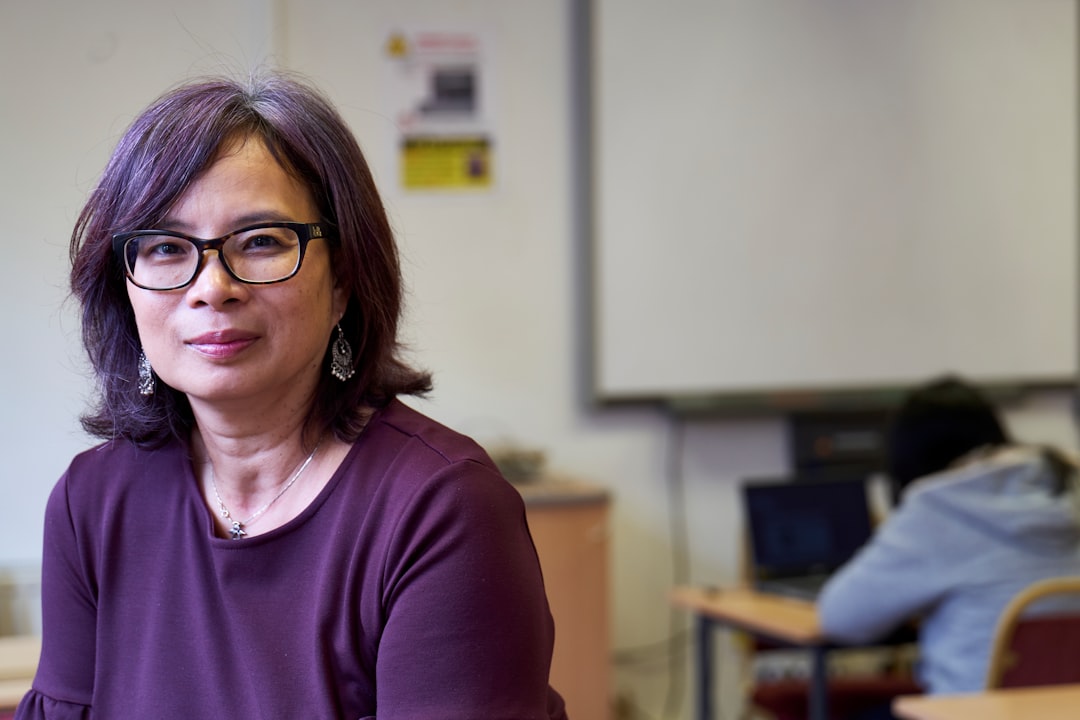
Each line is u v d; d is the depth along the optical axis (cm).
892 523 250
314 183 97
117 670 102
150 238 94
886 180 374
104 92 301
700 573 362
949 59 380
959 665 237
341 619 94
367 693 94
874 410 372
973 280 384
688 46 354
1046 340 392
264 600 97
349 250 98
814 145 367
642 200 351
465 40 340
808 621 263
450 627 88
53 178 299
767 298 363
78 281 101
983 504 240
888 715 264
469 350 341
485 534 91
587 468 352
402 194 336
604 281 348
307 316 95
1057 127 391
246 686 95
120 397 106
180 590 101
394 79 334
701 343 357
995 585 238
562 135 348
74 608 106
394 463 96
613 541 355
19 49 297
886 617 245
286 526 97
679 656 361
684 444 362
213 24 309
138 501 105
